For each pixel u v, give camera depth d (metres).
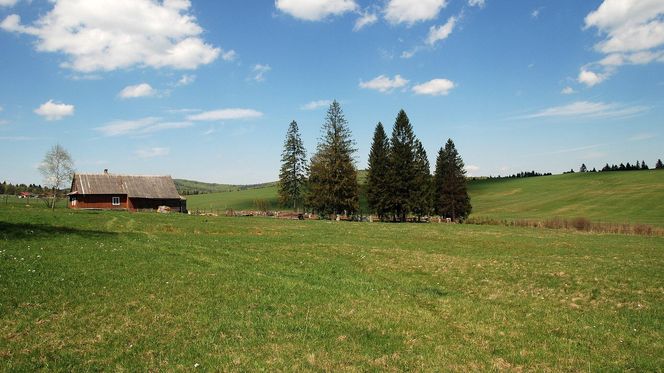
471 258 29.05
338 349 11.86
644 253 33.28
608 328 14.56
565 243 41.06
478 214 119.62
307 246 33.84
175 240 34.25
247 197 150.38
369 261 27.36
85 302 15.34
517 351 12.23
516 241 42.28
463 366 11.07
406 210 88.12
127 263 22.84
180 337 12.34
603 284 20.53
